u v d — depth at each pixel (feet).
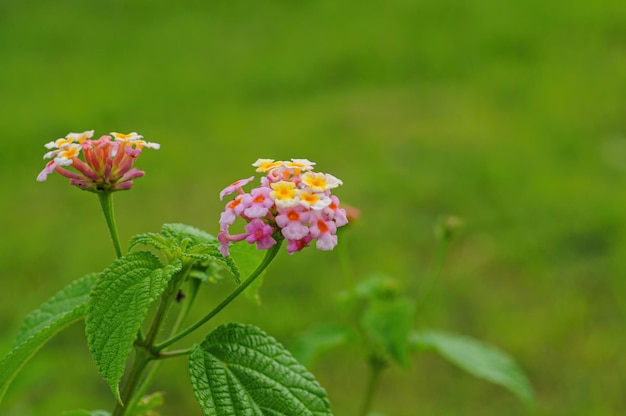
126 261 5.32
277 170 5.56
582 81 29.50
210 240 5.96
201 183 24.29
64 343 16.96
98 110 31.01
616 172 23.22
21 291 19.33
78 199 23.82
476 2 39.01
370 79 32.45
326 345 10.50
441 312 18.03
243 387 5.36
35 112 30.94
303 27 39.78
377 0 42.09
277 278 18.93
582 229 20.47
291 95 31.78
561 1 37.45
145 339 5.67
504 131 26.23
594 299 18.19
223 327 5.61
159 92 32.91
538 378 16.25
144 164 25.62
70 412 6.93
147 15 43.98
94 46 39.81
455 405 15.72
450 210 21.89
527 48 33.40
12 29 42.47
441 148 25.40
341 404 15.72
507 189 22.56
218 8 44.21
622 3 36.42
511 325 17.54
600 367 16.33
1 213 23.27
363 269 19.45
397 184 23.26
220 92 32.55
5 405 14.10
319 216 5.24
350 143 26.45
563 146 24.76
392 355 9.59
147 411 7.07
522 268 19.45
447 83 31.17
